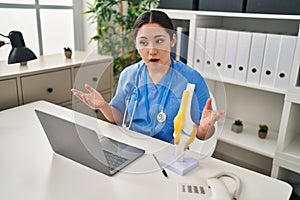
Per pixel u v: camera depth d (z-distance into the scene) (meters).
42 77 1.69
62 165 0.93
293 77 1.43
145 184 0.84
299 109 1.65
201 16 1.76
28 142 1.09
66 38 2.54
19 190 0.80
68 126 0.87
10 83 1.53
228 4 1.60
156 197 0.78
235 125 1.87
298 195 1.60
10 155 0.99
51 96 1.78
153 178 0.87
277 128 1.91
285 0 1.41
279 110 1.87
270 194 0.82
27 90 1.63
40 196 0.78
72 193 0.79
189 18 1.76
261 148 1.68
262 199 0.80
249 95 1.98
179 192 0.80
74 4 2.52
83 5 2.54
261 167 2.04
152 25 0.91
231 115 2.10
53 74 1.75
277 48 1.53
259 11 1.50
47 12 2.33
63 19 2.47
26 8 2.16
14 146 1.06
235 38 1.65
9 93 1.54
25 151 1.02
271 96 1.88
